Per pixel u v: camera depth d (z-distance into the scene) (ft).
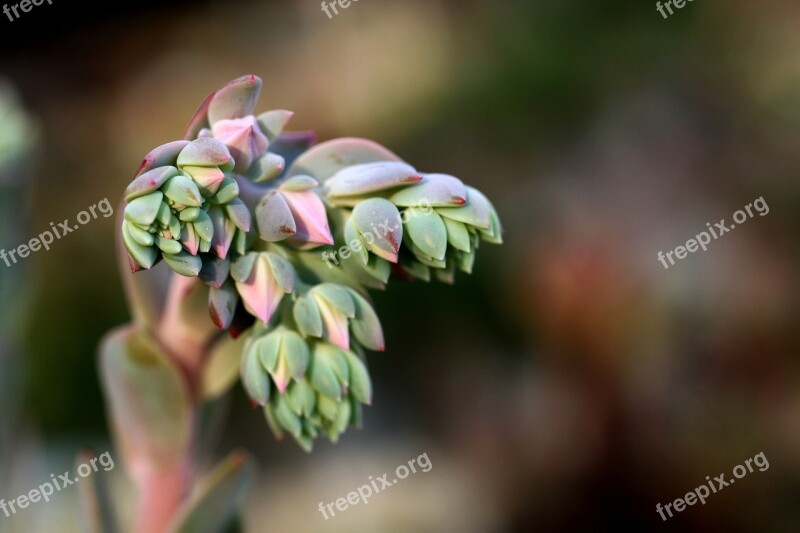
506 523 3.02
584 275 3.10
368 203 1.38
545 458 3.00
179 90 4.42
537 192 3.60
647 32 3.96
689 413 3.02
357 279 1.42
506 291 3.34
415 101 3.93
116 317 3.64
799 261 3.44
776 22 4.00
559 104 3.80
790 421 3.10
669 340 3.07
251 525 3.21
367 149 1.43
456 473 3.25
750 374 3.16
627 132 3.73
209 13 4.66
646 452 2.89
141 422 1.51
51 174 4.16
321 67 4.19
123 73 4.55
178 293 1.47
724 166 3.70
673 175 3.62
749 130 3.79
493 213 1.41
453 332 3.42
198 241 1.34
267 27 4.50
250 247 1.39
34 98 4.42
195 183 1.33
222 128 1.38
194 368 1.51
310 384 1.40
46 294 3.62
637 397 2.95
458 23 4.11
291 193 1.39
